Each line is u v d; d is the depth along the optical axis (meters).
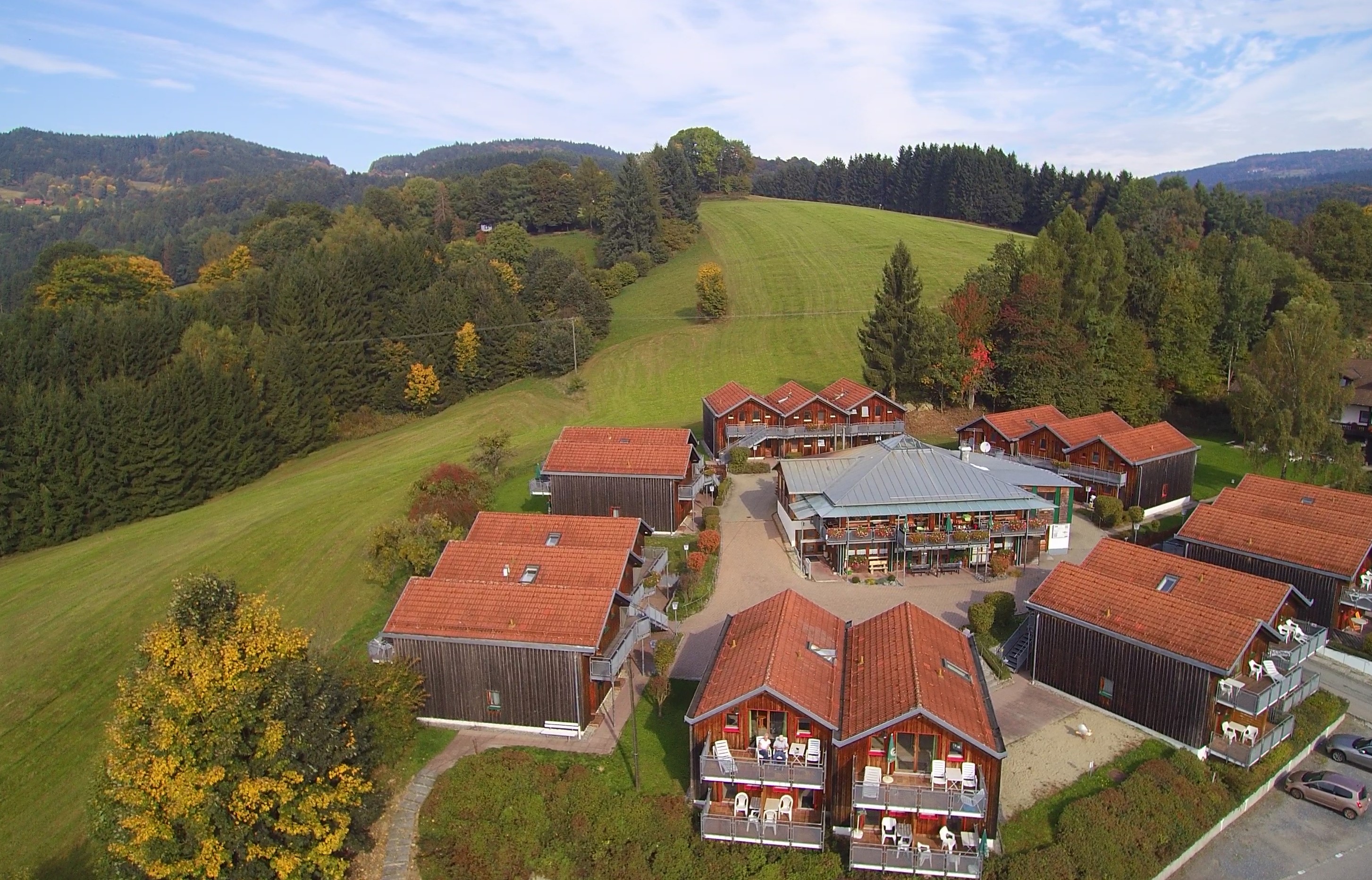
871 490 54.97
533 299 122.00
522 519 49.56
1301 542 48.66
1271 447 67.69
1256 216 145.38
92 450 71.06
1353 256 107.44
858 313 117.56
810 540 57.47
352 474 78.88
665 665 41.09
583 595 40.09
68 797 38.22
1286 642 39.44
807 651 35.84
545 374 108.88
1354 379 82.94
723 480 71.38
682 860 31.92
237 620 32.94
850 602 51.09
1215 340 96.44
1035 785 35.41
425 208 169.50
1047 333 87.25
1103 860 31.42
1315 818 35.97
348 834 32.12
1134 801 34.06
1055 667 42.06
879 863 30.47
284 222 142.38
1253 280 93.81
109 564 60.59
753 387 98.31
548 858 32.66
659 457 61.84
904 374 88.75
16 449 67.44
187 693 28.06
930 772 31.72
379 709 35.84
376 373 102.25
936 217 185.25
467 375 105.62
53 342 83.50
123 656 48.62
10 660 47.84
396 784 36.34
